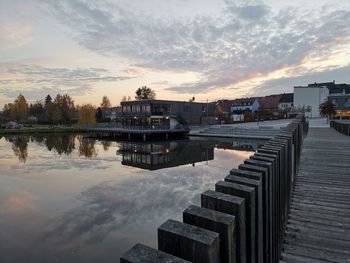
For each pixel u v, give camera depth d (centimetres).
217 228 103
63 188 1159
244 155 2127
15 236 688
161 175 1412
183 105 4438
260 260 157
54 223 770
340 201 482
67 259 572
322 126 2952
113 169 1609
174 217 788
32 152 2427
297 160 669
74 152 2450
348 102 4450
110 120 6656
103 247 621
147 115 4047
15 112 5922
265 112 5622
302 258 308
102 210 868
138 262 82
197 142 3206
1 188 1170
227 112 6581
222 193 126
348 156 881
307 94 5322
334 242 341
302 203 476
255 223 145
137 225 738
